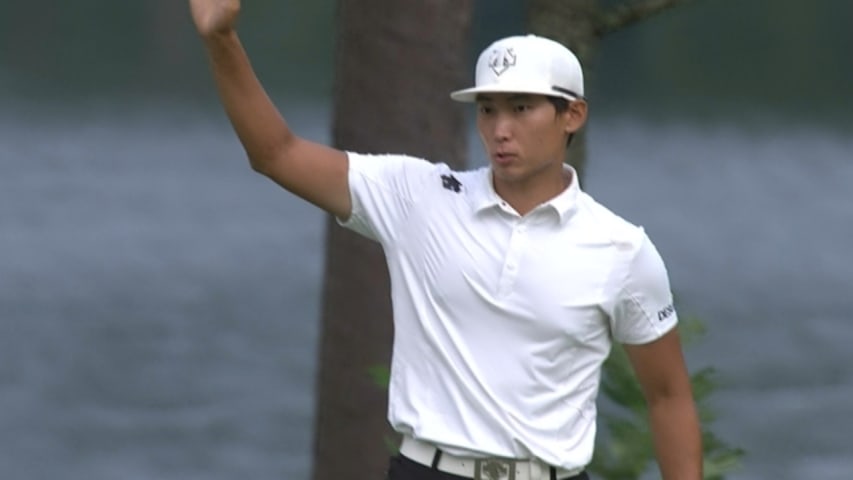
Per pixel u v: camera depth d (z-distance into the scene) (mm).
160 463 71500
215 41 18781
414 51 31938
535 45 19047
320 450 33688
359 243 32844
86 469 70562
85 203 163750
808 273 129625
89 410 80125
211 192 177125
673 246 146500
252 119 19219
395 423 19547
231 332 99312
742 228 159375
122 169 194375
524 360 19078
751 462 68500
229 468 70688
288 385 85375
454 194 19422
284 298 112438
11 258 127812
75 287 115375
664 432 20453
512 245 19062
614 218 19406
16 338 96062
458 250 19188
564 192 19281
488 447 19047
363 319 32938
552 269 19062
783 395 80938
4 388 83938
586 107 19359
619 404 28141
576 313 19109
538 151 18984
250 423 77688
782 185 197625
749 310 109000
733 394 81062
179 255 132750
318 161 19594
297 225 154250
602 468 28109
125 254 132125
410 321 19484
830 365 88938
